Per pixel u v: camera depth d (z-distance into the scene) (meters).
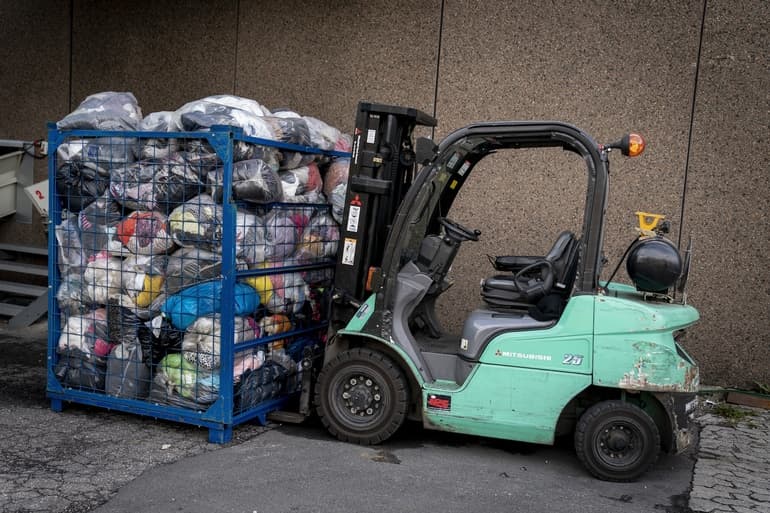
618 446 4.38
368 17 7.55
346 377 4.84
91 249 5.09
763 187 6.34
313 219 5.52
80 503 3.79
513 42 7.01
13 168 9.28
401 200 5.30
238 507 3.80
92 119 5.08
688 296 6.57
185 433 4.95
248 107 5.23
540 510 3.95
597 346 4.34
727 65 6.39
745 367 6.45
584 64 6.79
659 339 4.29
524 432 4.49
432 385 4.68
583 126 6.82
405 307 4.79
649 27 6.59
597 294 4.41
